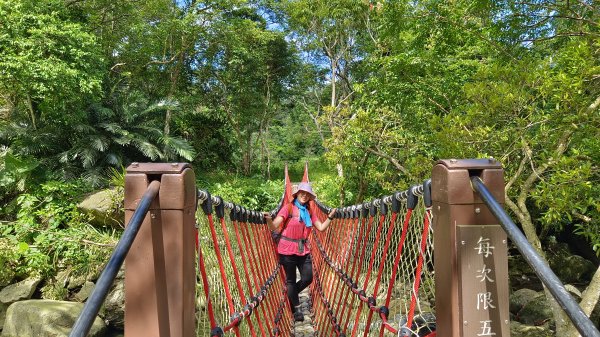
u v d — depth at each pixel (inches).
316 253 227.6
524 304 234.1
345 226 145.3
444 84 243.6
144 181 43.9
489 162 45.2
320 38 572.7
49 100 302.4
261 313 128.3
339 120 342.3
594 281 138.1
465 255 43.5
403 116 276.8
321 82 689.0
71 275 266.8
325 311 166.4
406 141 272.2
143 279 43.2
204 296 63.8
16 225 281.0
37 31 275.4
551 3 163.3
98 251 269.1
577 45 134.9
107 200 297.1
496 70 140.6
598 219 135.5
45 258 260.1
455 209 44.2
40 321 203.6
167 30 475.5
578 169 119.1
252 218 124.4
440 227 46.9
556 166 126.3
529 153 140.7
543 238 278.7
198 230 59.6
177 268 43.0
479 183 42.9
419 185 59.7
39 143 345.1
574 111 131.2
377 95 283.7
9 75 280.8
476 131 140.8
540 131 141.8
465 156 142.2
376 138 281.6
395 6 229.8
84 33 308.8
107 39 472.1
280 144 926.4
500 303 43.4
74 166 357.1
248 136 668.1
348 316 121.5
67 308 216.1
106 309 228.7
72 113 343.9
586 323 26.1
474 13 203.9
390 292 72.9
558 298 28.4
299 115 882.8
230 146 658.8
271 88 652.7
